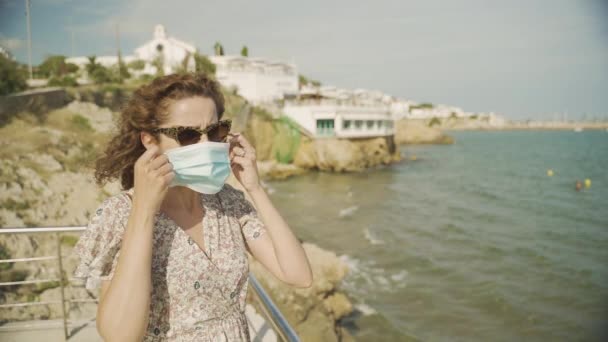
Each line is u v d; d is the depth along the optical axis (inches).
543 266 676.7
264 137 1707.7
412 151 2979.8
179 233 55.9
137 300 47.1
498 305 524.4
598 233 888.3
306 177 1641.2
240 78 2192.4
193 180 54.4
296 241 65.6
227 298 56.7
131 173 64.4
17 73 964.6
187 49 2126.0
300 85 3021.7
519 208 1162.0
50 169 708.7
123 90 1156.5
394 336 439.5
